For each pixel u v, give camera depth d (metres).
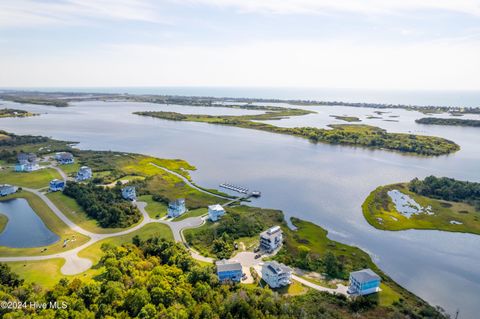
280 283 105.44
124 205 159.88
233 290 99.00
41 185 198.88
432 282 112.44
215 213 152.75
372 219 158.38
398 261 124.38
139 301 82.06
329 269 114.44
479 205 174.38
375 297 101.44
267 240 128.25
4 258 117.75
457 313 95.00
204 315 81.12
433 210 170.38
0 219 153.62
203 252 123.25
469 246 136.38
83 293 85.00
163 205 171.50
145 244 120.31
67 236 136.88
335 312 90.62
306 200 183.88
